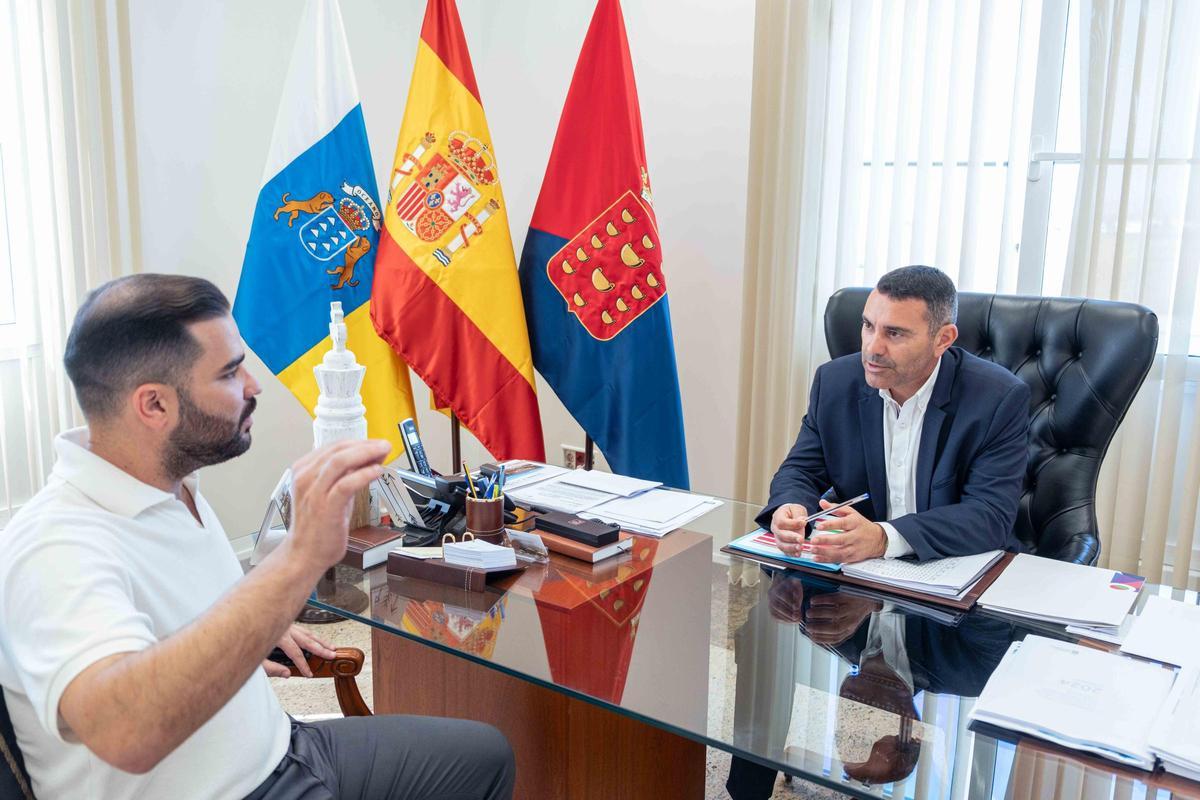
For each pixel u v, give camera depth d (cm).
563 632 146
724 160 331
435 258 277
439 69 278
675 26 333
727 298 338
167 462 124
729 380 342
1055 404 210
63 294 278
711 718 122
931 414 199
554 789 178
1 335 272
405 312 276
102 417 120
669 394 286
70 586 107
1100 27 255
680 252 346
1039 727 117
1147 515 271
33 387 276
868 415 208
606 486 216
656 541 186
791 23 295
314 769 142
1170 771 110
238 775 128
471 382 282
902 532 174
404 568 169
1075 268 270
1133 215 261
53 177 272
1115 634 145
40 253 274
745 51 320
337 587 163
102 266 284
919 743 117
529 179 387
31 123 268
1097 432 205
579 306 283
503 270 282
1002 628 149
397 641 198
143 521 121
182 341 118
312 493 106
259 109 330
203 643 101
